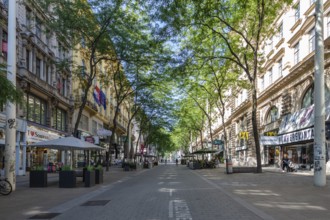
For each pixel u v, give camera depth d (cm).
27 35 3084
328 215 952
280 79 3709
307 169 3209
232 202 1211
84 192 1636
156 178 2667
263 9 2491
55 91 3841
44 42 3606
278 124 3778
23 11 3105
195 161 4941
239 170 3197
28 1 3022
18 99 1146
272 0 2538
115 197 1411
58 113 4081
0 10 2662
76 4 2403
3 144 2705
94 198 1398
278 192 1499
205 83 4006
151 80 3691
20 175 2956
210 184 1980
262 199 1281
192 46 2658
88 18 2470
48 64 3731
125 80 3753
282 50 3719
